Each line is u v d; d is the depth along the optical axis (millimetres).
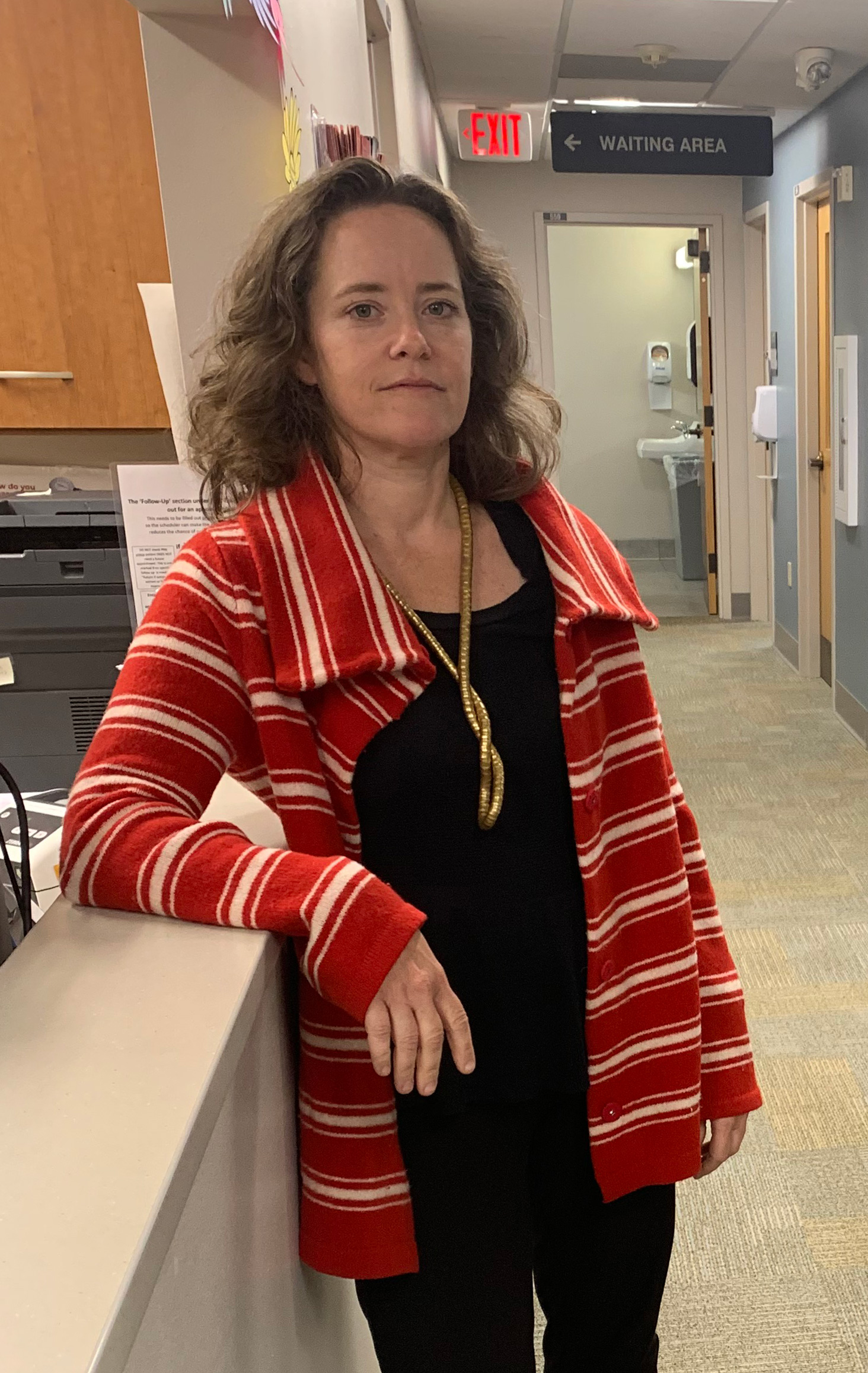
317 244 878
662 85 4188
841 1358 1542
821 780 3676
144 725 785
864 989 2414
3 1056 583
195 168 1288
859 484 3955
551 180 5602
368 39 2191
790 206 4793
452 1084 899
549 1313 1110
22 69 1704
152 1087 552
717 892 2914
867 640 3939
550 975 920
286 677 807
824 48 3686
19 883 1073
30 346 1832
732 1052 1075
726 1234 1768
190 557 845
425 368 870
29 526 1355
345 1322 1177
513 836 896
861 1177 1866
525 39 3613
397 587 919
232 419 906
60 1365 389
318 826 821
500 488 1016
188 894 731
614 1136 983
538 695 920
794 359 4801
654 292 7352
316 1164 892
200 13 1235
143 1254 446
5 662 1390
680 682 4957
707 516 6152
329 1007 867
